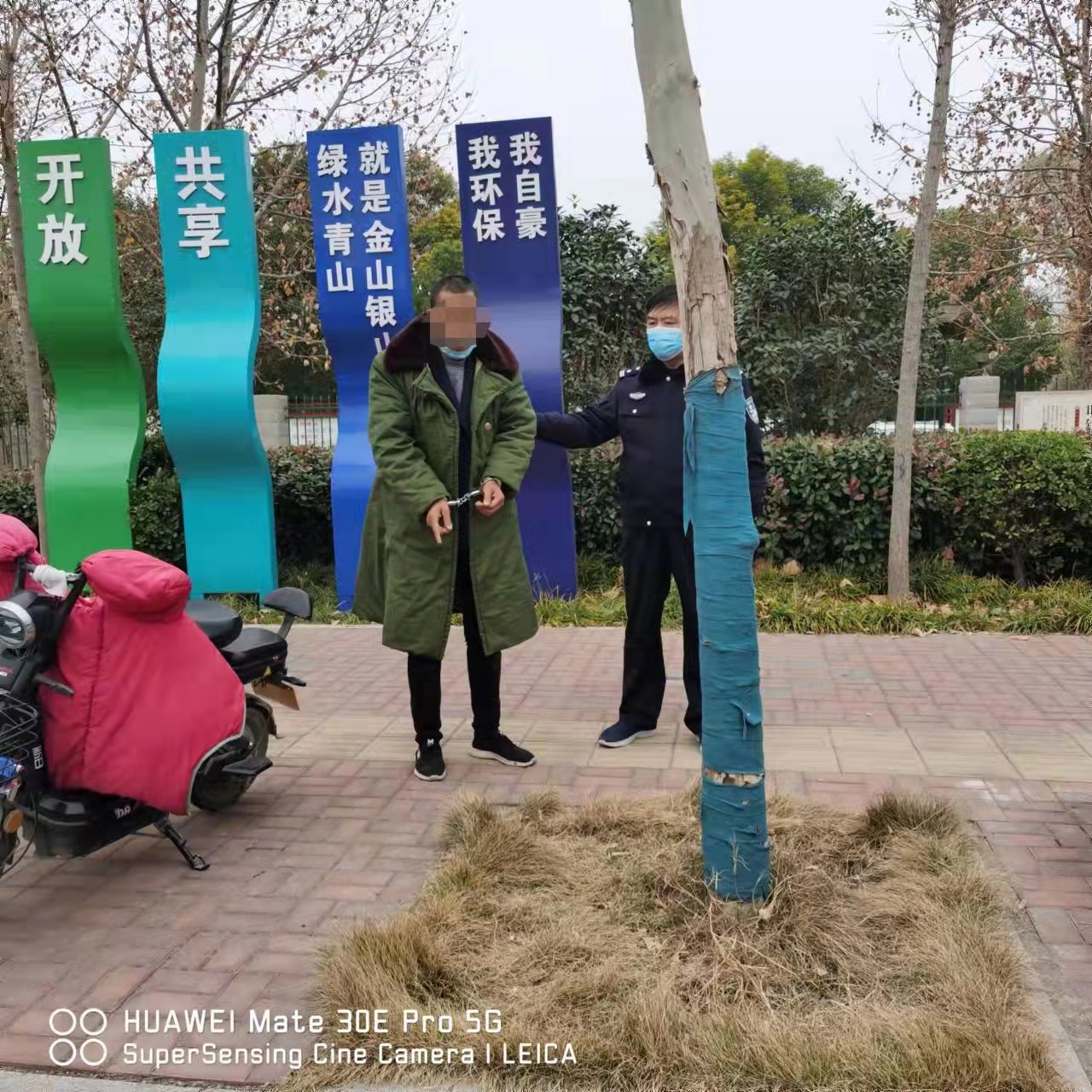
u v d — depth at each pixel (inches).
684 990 100.1
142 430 304.0
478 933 110.8
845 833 130.2
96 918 119.9
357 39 360.8
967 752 167.6
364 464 293.6
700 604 112.1
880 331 384.5
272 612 292.4
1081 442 289.6
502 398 159.6
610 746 175.0
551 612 281.9
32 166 284.0
